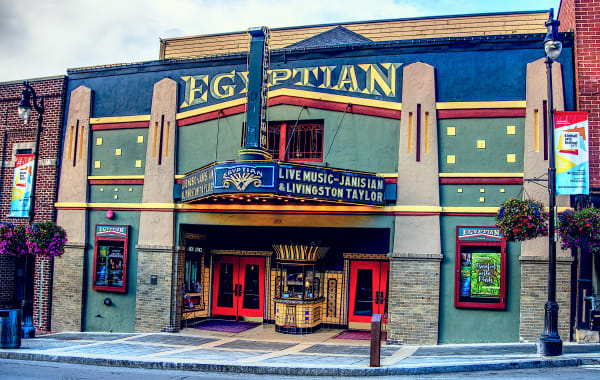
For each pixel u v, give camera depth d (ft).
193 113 56.90
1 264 63.77
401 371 35.88
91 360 41.24
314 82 53.31
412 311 48.44
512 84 48.65
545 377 32.48
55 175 61.57
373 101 51.26
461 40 49.96
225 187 44.93
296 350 46.26
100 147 60.64
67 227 60.39
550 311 38.88
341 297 58.59
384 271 57.67
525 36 48.67
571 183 41.70
